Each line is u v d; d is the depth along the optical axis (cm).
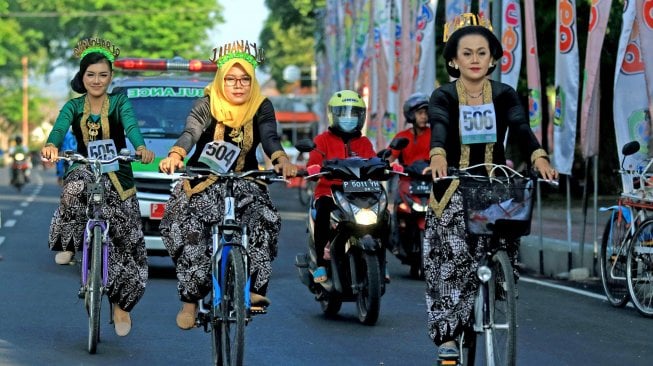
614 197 5594
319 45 8094
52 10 15150
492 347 1385
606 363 1720
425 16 3878
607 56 4831
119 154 1738
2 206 5347
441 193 1413
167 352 1775
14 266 2866
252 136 1545
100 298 1734
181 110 3025
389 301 2392
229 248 1485
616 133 2594
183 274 1541
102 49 1792
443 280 1421
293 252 3375
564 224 4138
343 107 2153
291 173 1502
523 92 5028
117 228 1784
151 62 3394
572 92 2858
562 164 2877
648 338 1953
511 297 1351
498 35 3328
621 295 2303
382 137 4584
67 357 1723
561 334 1984
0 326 1991
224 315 1468
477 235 1387
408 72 4200
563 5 2855
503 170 1418
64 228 1816
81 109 1788
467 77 1446
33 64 16688
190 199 1531
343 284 2091
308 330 2006
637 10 2502
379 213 2045
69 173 1817
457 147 1445
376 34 4703
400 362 1714
